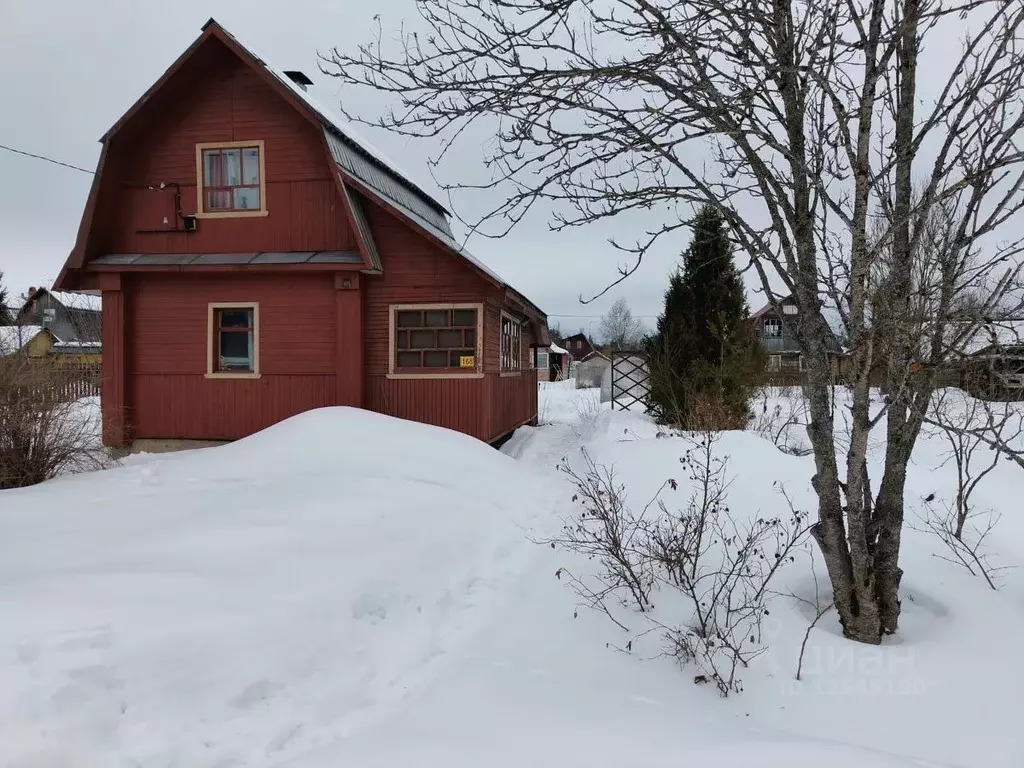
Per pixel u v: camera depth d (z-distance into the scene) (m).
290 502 5.48
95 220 10.16
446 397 10.13
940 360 3.42
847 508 3.56
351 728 2.96
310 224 10.23
